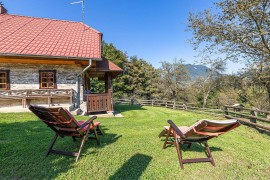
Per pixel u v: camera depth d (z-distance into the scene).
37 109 3.52
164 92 29.56
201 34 9.13
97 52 9.75
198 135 3.69
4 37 9.30
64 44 10.02
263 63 8.28
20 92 8.91
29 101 9.16
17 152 3.91
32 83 9.35
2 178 2.89
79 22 14.74
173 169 3.49
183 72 28.59
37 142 4.55
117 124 7.34
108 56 32.62
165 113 12.23
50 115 3.51
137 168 3.45
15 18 12.56
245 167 3.75
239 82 13.38
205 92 26.77
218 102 24.89
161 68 29.53
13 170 3.15
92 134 4.81
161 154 4.17
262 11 6.83
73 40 10.81
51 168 3.28
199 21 9.02
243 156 4.32
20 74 9.19
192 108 14.16
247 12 7.12
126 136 5.46
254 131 7.10
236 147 4.94
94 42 11.03
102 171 3.27
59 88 9.68
